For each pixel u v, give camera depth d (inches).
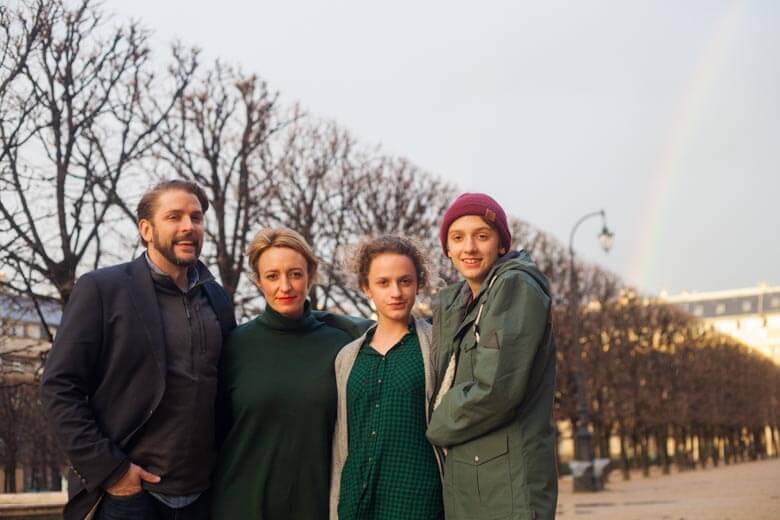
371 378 168.7
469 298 165.0
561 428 1863.9
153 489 162.4
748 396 2785.4
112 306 166.2
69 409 158.7
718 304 5064.0
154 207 171.2
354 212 835.4
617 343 1635.1
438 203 944.9
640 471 2108.8
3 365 567.2
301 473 171.6
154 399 163.3
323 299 757.3
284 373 174.2
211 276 182.1
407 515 159.2
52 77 551.8
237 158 674.2
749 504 722.2
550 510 148.8
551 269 1393.9
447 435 152.3
